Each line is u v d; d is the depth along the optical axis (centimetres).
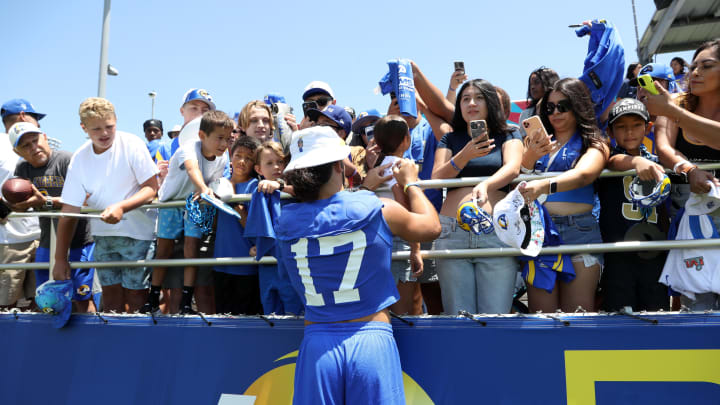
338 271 239
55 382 356
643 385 238
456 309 301
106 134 374
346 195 250
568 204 301
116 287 405
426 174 411
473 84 325
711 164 275
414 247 292
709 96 299
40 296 353
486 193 275
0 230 454
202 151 387
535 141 287
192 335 316
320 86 496
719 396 228
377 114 460
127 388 329
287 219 254
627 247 268
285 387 285
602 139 301
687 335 237
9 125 503
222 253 360
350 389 230
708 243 258
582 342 249
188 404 306
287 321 293
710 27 894
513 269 299
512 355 256
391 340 242
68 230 372
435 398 263
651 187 279
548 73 463
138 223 389
